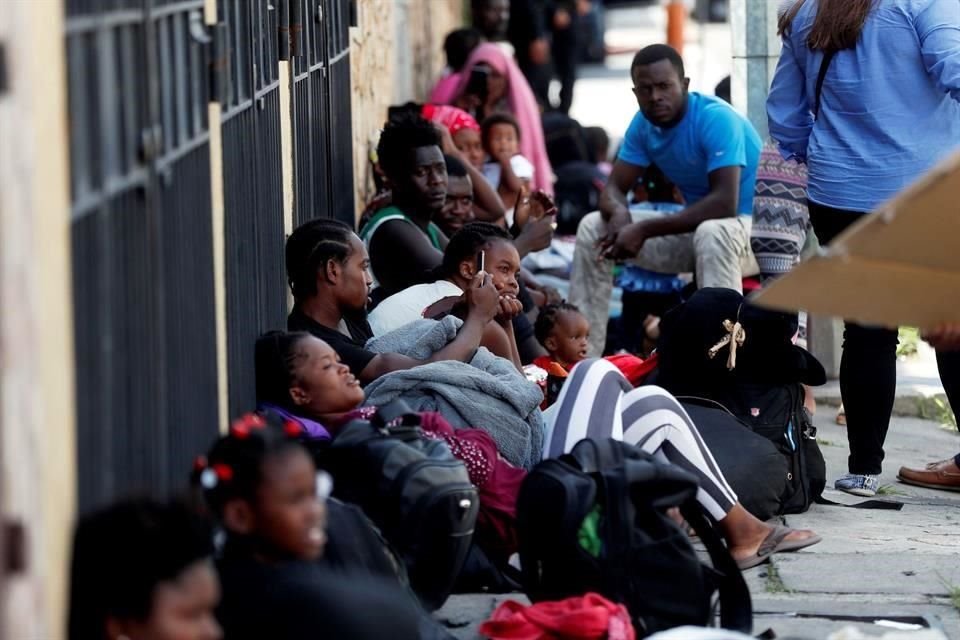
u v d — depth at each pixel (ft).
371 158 36.52
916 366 35.94
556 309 29.25
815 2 24.56
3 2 9.91
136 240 13.44
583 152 51.88
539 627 16.29
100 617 11.51
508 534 19.51
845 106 24.39
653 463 17.20
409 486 16.80
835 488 25.67
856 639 16.28
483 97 46.39
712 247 32.04
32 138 10.28
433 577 17.06
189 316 15.46
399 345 22.34
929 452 29.50
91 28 12.02
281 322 23.41
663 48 32.55
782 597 19.49
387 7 45.55
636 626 16.79
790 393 23.89
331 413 18.80
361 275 21.98
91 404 11.86
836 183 24.53
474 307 22.50
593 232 34.24
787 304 14.34
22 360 10.08
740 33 34.22
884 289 14.23
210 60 16.94
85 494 11.68
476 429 20.26
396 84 48.78
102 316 12.03
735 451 22.39
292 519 13.44
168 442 14.32
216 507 13.56
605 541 16.79
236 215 18.92
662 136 33.12
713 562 17.97
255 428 13.69
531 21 65.51
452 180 31.94
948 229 13.57
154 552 11.51
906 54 23.81
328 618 13.17
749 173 33.32
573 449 17.78
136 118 13.60
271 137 22.56
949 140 24.12
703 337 23.89
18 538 10.00
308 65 27.09
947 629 18.25
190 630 11.70
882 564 20.88
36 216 10.34
